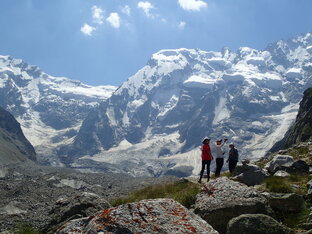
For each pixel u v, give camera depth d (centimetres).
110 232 1109
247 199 1572
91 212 2308
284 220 1554
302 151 3631
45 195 8956
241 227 1297
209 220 1546
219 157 2897
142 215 1165
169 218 1167
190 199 1933
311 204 1661
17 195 8619
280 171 2333
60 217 2311
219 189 1700
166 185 2755
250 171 2264
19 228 2333
